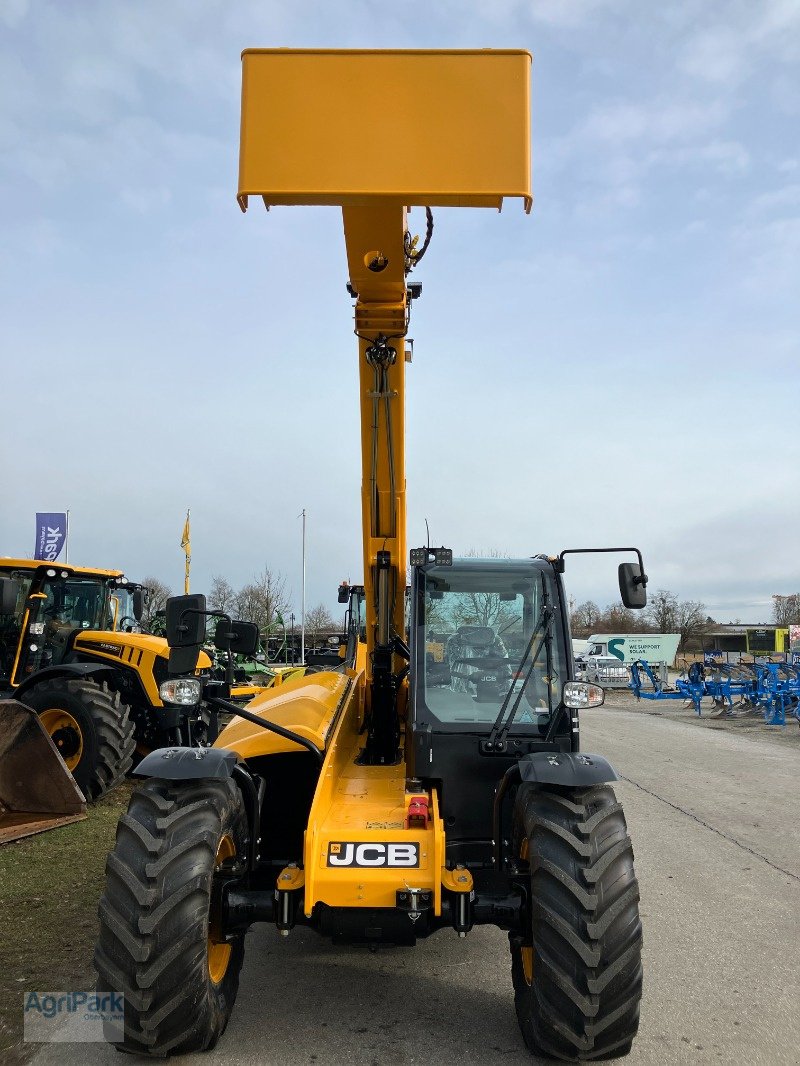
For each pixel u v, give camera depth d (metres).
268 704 5.08
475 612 4.57
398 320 4.55
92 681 8.30
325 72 3.57
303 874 3.61
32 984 4.14
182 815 3.48
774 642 39.94
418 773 4.30
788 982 4.50
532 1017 3.43
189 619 3.92
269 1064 3.50
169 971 3.21
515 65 3.57
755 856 7.14
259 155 3.54
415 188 3.52
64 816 7.30
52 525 21.92
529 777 3.61
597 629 69.44
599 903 3.31
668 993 4.34
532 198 3.53
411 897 3.41
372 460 4.84
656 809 9.17
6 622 8.98
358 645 6.50
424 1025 3.91
